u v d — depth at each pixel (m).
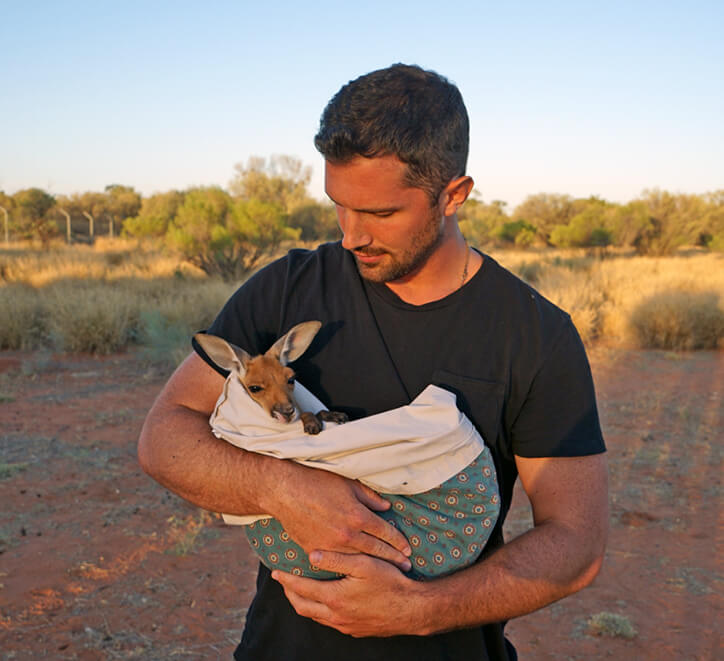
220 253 24.27
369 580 1.76
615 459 8.36
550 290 18.12
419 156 1.76
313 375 2.16
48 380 11.96
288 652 1.99
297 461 1.90
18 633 4.79
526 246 47.16
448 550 1.90
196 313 15.87
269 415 1.99
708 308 16.50
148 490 7.27
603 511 2.00
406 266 1.93
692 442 9.01
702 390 11.91
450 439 1.89
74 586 5.40
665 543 6.22
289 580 1.83
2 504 6.80
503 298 2.07
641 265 29.80
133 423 9.53
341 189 1.81
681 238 41.84
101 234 66.56
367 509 1.82
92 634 4.81
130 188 76.88
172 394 2.27
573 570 1.89
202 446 2.01
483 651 1.99
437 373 2.04
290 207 49.72
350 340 2.13
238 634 4.89
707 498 7.20
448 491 1.91
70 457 8.14
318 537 1.80
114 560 5.82
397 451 1.87
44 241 43.34
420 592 1.78
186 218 25.09
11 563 5.71
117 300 16.31
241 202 26.64
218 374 2.26
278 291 2.34
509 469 2.13
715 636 4.87
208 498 1.98
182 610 5.15
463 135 1.88
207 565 5.80
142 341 15.05
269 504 1.86
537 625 5.07
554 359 2.02
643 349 15.87
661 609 5.23
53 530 6.31
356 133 1.73
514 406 2.04
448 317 2.06
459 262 2.11
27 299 16.53
